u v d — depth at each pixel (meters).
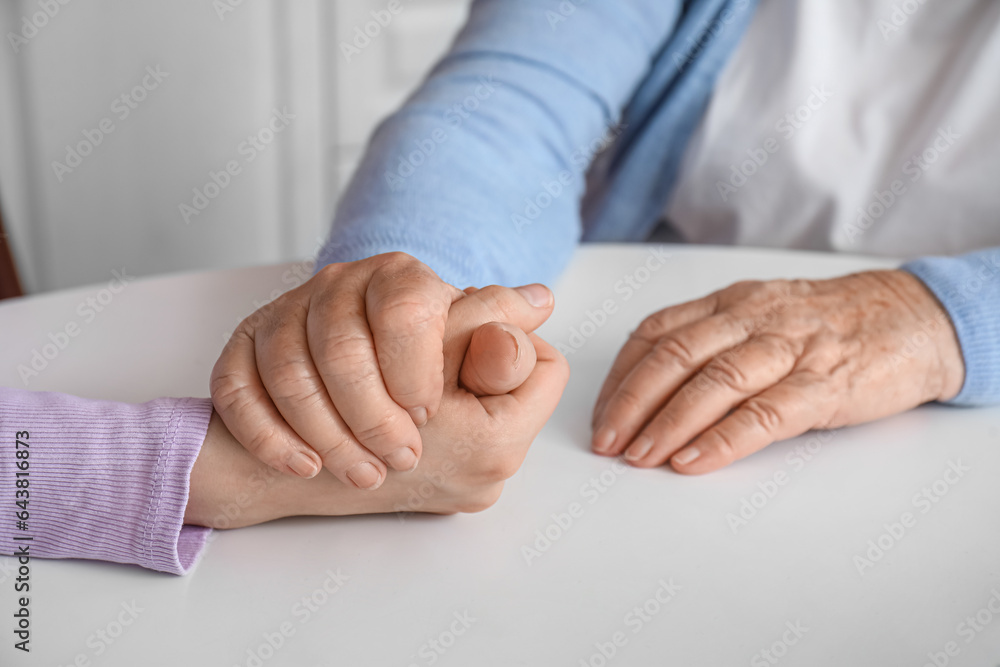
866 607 0.65
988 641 0.63
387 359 0.65
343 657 0.62
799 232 1.16
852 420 0.78
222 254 2.08
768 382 0.76
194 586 0.66
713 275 0.98
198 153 1.95
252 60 1.93
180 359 0.83
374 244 0.79
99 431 0.69
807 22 1.09
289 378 0.65
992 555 0.68
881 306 0.81
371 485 0.67
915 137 1.08
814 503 0.72
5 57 1.69
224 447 0.68
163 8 1.79
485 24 1.06
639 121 1.22
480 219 0.84
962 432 0.79
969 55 1.03
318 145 2.11
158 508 0.67
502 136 0.94
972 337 0.79
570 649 0.62
